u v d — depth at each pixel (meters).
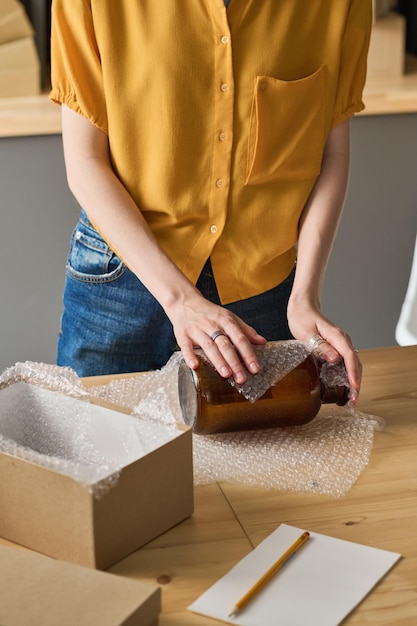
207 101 1.39
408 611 0.81
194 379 1.08
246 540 0.92
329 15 1.43
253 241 1.49
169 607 0.82
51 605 0.74
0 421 1.04
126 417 0.98
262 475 1.04
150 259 1.32
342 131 1.53
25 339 2.68
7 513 0.91
